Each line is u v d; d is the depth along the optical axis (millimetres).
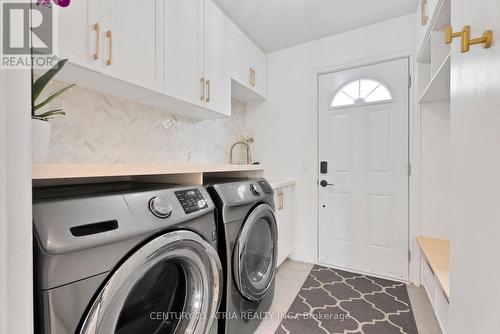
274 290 1847
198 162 2242
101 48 1122
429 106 2033
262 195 1505
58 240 568
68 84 1283
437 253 1706
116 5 1186
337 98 2461
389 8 2020
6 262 357
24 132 380
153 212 813
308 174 2596
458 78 837
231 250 1207
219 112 1937
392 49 2164
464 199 768
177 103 1670
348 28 2318
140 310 857
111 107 1502
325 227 2520
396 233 2184
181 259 905
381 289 1990
